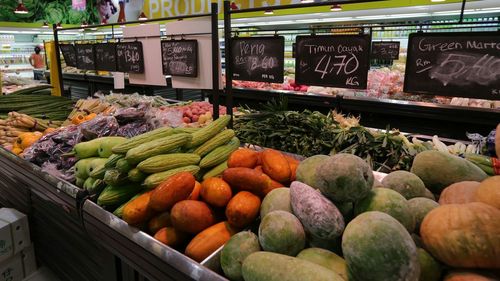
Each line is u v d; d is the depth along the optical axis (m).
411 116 3.82
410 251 0.74
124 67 2.67
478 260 0.72
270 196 1.10
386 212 0.88
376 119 4.11
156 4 7.95
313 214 0.89
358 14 5.03
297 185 1.04
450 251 0.75
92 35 10.06
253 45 1.93
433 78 1.58
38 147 1.92
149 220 1.21
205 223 1.13
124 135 1.94
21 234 2.10
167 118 2.43
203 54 2.13
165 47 2.30
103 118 1.96
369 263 0.73
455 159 1.12
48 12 10.54
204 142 1.47
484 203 0.79
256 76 1.97
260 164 1.33
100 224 1.32
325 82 1.83
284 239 0.90
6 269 2.06
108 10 10.39
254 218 1.14
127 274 1.43
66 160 1.75
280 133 2.15
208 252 1.07
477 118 3.43
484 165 1.57
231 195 1.17
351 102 4.14
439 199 1.04
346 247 0.79
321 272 0.77
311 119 2.20
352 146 1.94
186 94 6.28
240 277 0.96
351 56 1.71
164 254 1.07
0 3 9.52
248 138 2.21
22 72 10.27
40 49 9.77
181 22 2.17
